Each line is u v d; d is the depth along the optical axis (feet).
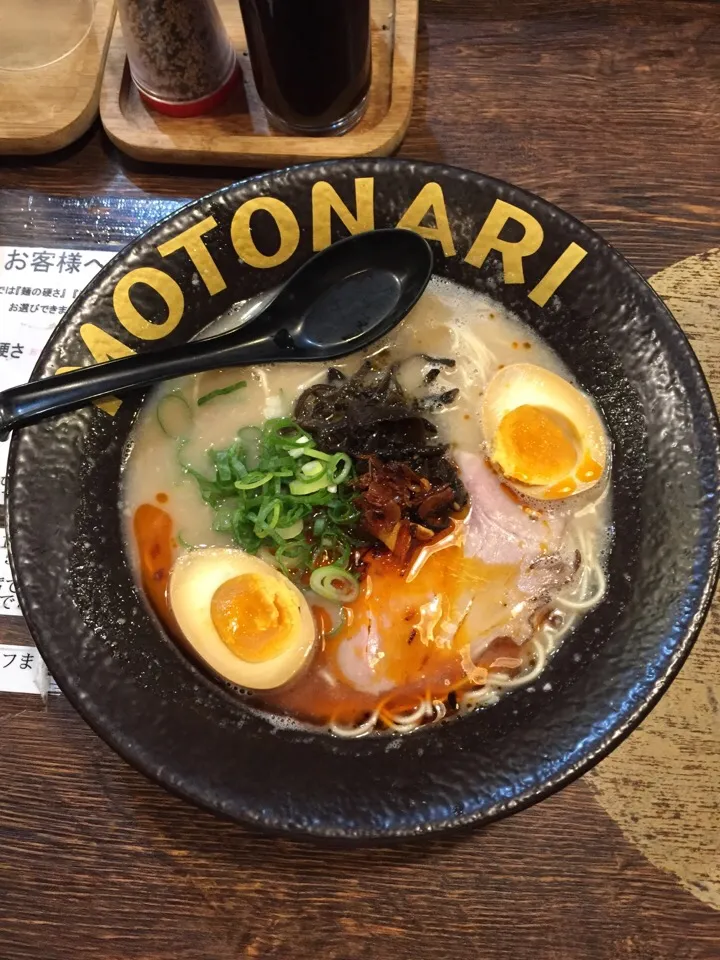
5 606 0.91
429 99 1.09
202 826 0.84
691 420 0.85
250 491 0.91
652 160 1.07
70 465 0.86
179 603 0.88
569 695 0.80
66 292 1.03
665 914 0.81
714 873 0.82
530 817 0.84
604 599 0.86
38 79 1.06
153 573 0.91
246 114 1.07
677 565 0.81
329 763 0.79
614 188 1.05
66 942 0.81
